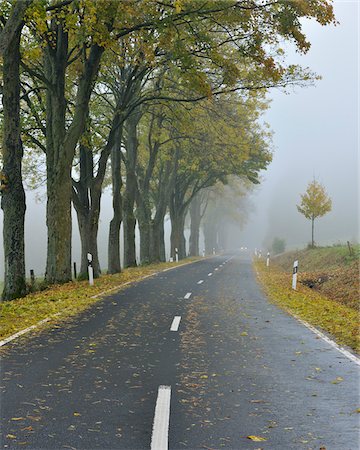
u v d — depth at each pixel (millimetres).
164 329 11547
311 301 17891
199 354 9094
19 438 5082
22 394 6516
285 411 6039
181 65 19422
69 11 15797
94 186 25328
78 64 22000
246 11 17734
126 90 25047
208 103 29422
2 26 17484
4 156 17328
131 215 36094
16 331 10852
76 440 5055
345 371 7996
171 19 17609
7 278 17781
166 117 32625
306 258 39438
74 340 10078
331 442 5102
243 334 11117
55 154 21062
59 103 20828
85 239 25562
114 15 16469
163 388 6910
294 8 16672
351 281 23031
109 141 25297
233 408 6125
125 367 8055
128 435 5203
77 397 6438
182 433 5281
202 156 41031
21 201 17719
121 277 26344
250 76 21891
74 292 18250
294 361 8656
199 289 20922
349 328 11898
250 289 21609
